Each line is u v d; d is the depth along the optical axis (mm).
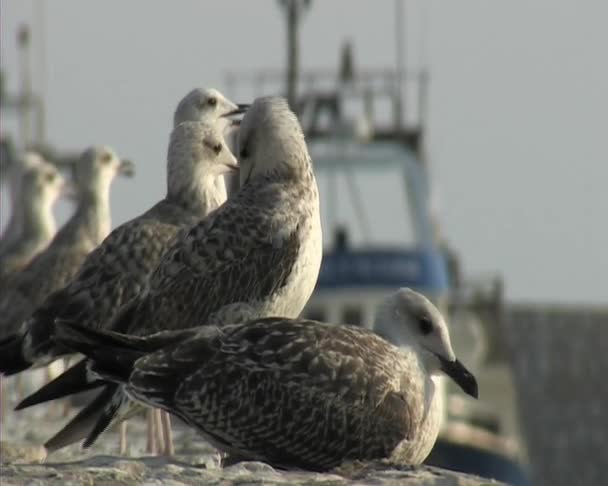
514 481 40688
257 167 17484
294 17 49906
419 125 49469
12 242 25469
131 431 20453
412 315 15477
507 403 45219
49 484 14039
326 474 14648
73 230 22141
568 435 68062
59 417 22641
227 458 15180
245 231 17188
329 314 42469
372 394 14953
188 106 20328
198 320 17172
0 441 18562
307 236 17359
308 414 14836
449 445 39344
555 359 70875
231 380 14812
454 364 15438
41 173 25719
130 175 22594
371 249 42906
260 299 17219
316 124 48188
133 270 18125
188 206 18547
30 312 21719
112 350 14859
